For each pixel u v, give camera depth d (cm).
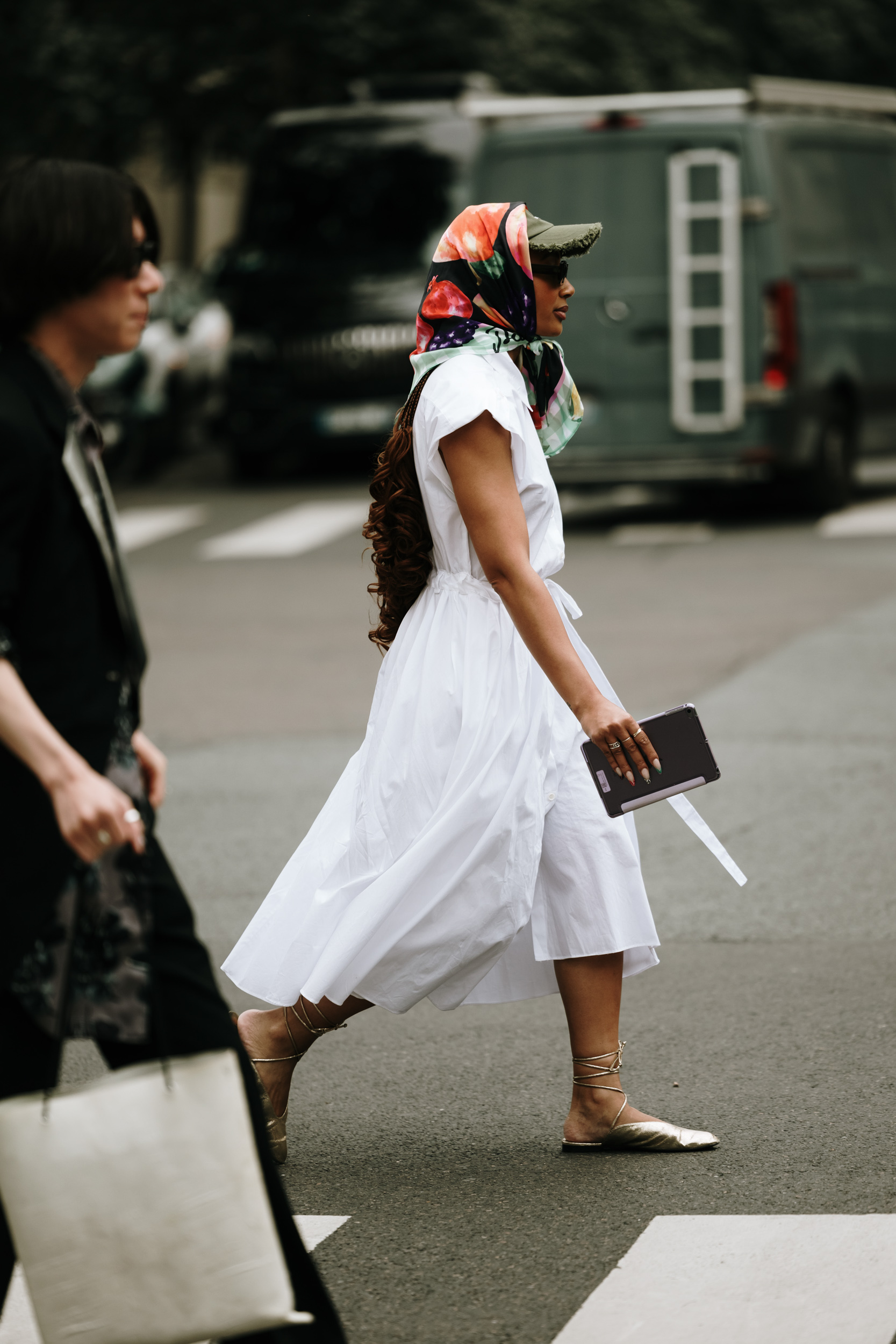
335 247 2203
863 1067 544
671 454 1756
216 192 4028
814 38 3191
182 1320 310
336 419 2177
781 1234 428
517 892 451
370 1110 524
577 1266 415
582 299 1753
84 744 319
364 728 1059
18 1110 311
